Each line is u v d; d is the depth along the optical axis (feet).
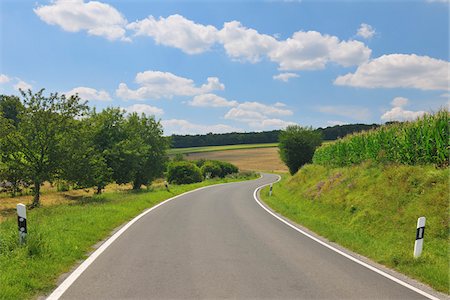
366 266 25.68
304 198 70.69
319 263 26.02
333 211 52.75
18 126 74.74
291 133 153.07
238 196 92.22
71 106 76.48
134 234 35.47
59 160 74.64
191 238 33.86
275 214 56.85
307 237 36.91
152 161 121.60
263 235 37.06
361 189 52.16
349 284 21.25
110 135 100.17
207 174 237.86
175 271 22.66
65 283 19.83
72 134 77.05
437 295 19.93
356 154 72.69
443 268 24.64
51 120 74.13
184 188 115.44
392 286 21.18
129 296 18.04
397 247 32.17
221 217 50.29
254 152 412.77
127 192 99.50
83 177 78.59
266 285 20.45
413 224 36.37
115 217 44.60
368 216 42.88
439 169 42.91
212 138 484.33
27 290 18.22
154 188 117.70
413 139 50.60
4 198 96.78
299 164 152.97
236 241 33.19
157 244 30.81
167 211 55.83
